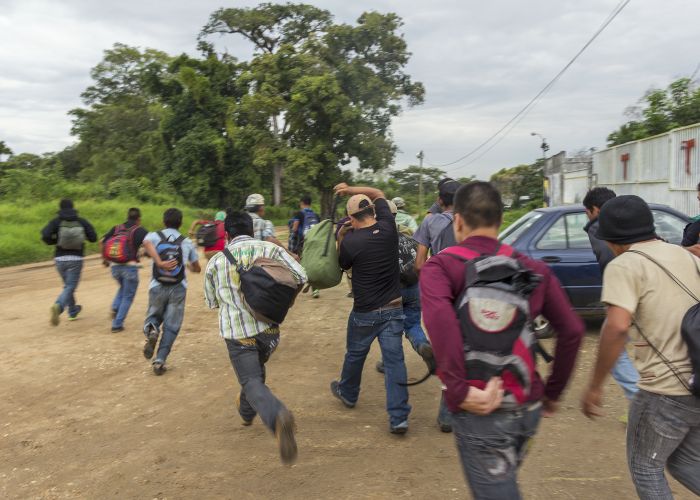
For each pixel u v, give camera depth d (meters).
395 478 3.87
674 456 2.65
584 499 3.55
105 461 4.19
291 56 47.19
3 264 17.14
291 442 3.46
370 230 4.57
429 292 2.32
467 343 2.26
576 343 2.43
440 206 5.19
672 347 2.50
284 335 7.88
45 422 4.93
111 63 67.62
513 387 2.25
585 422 4.74
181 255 6.19
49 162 57.53
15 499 3.68
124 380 6.03
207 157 50.59
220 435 4.63
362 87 47.31
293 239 11.77
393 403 4.52
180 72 50.72
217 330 8.22
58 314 8.15
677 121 19.62
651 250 2.61
